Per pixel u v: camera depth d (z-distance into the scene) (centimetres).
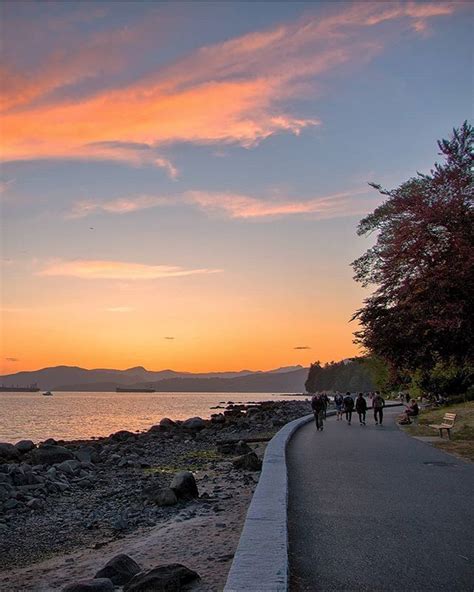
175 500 1384
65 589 702
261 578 556
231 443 3044
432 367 2411
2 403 16788
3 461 2658
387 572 645
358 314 2303
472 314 1969
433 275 2006
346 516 905
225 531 1016
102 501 1652
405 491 1117
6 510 1550
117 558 789
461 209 2058
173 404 17038
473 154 2131
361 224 2669
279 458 1499
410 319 2150
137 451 3036
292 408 6762
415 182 2391
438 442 2133
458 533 803
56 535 1259
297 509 955
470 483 1212
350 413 3294
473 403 3931
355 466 1473
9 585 891
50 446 2689
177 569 696
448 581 618
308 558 693
